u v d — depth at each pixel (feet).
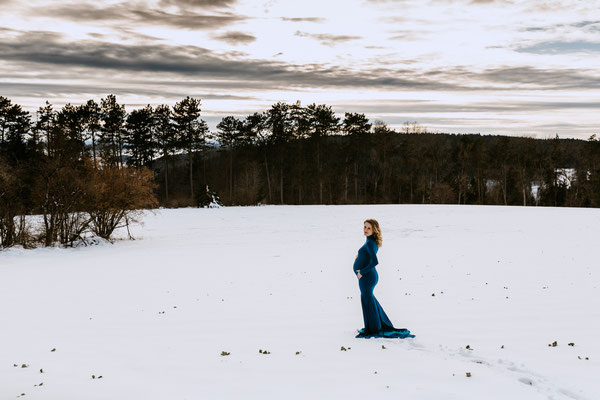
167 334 28.94
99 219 105.50
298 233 109.50
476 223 116.26
